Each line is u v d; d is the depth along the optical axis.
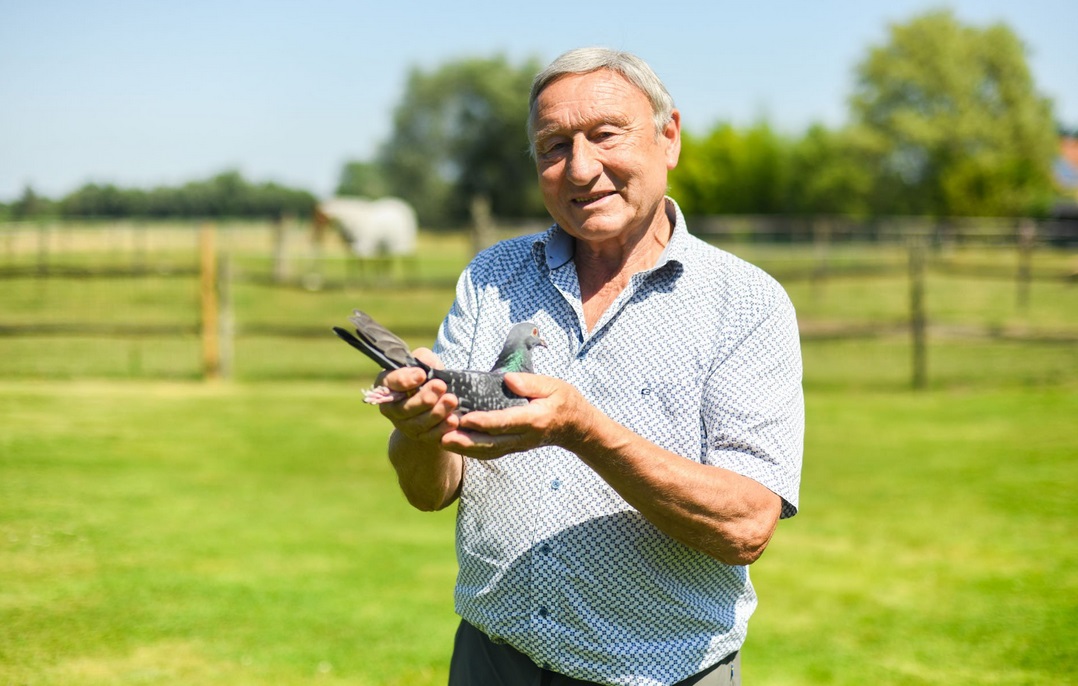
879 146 64.00
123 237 25.55
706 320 2.50
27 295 20.02
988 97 65.88
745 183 55.41
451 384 2.21
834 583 6.26
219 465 9.05
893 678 4.98
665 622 2.46
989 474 8.75
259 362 14.99
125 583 6.09
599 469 2.25
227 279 13.79
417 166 67.06
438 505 2.66
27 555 6.52
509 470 2.52
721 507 2.29
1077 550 6.80
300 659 5.14
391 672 5.04
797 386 2.54
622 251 2.65
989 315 20.02
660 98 2.58
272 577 6.29
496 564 2.53
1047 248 31.48
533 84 2.62
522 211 66.81
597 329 2.53
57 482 8.27
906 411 11.70
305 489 8.36
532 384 2.12
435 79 67.12
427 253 38.09
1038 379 13.64
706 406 2.48
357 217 30.30
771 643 5.38
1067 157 71.75
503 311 2.71
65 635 5.32
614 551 2.43
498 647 2.62
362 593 6.07
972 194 49.06
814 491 8.29
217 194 44.06
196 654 5.16
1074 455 9.34
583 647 2.44
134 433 10.21
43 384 12.87
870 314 20.08
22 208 25.70
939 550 6.85
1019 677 4.98
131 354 15.21
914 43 65.75
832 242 44.50
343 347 16.44
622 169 2.49
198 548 6.79
